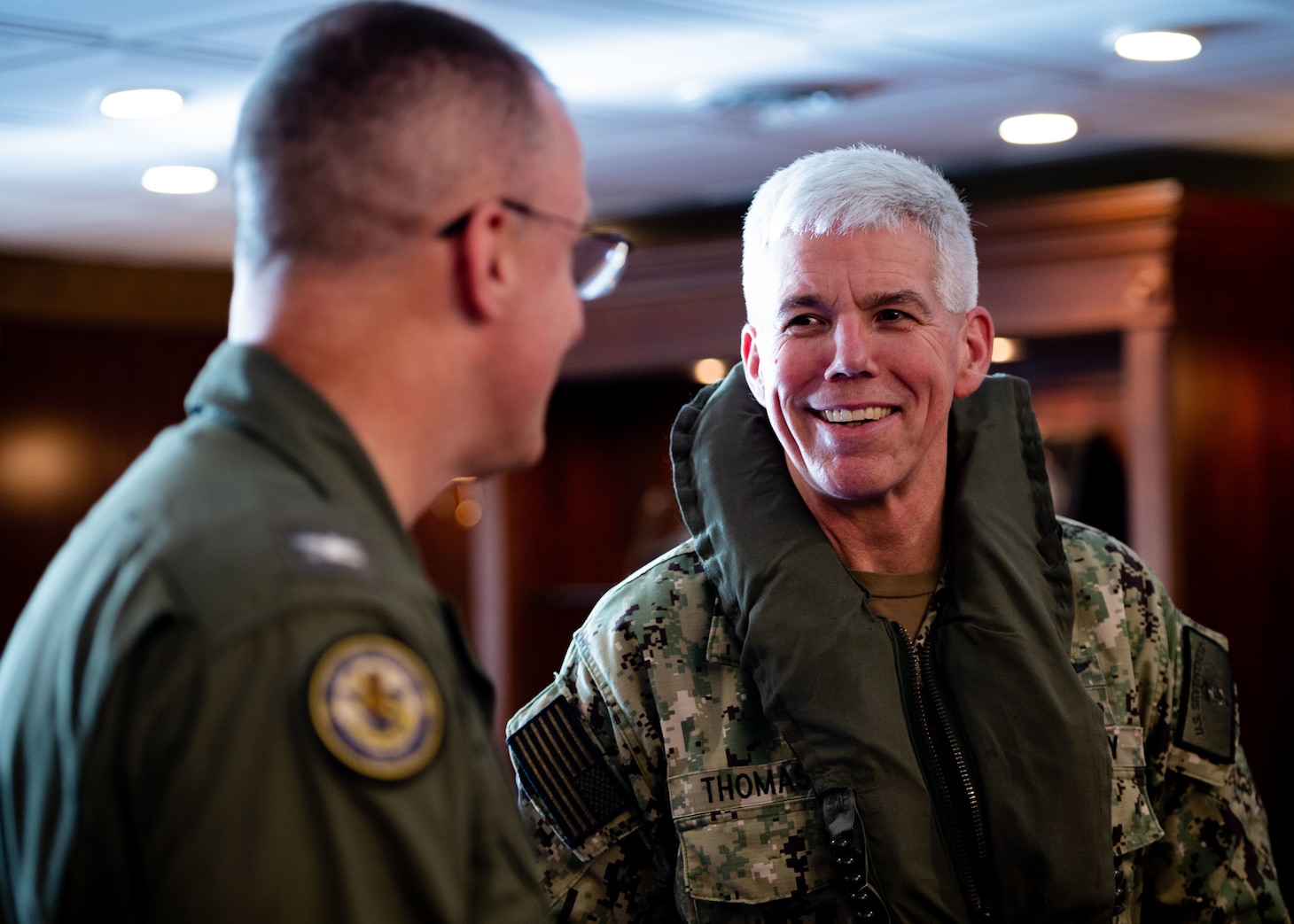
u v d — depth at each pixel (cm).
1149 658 145
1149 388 356
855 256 134
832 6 272
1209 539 366
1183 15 281
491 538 517
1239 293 375
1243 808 147
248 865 71
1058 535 146
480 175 86
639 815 144
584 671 146
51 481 564
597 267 100
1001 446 148
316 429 84
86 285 570
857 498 137
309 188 85
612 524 538
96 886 76
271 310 86
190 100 335
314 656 74
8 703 82
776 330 138
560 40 293
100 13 267
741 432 149
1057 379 431
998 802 129
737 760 137
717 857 134
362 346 85
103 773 75
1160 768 145
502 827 83
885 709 132
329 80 85
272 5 263
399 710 76
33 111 342
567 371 466
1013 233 374
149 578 77
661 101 346
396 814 74
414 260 85
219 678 74
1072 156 427
